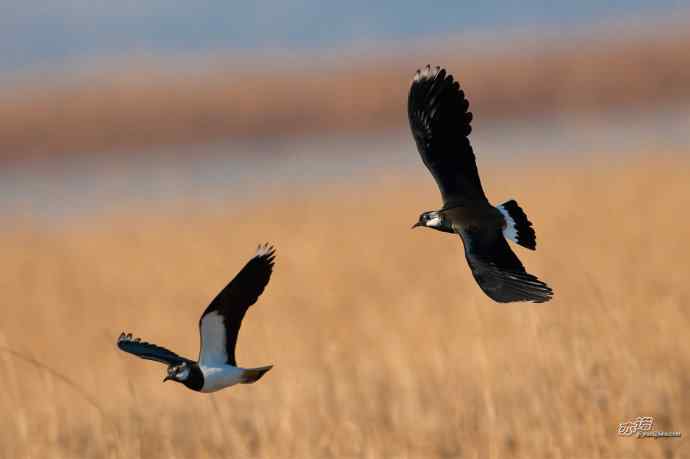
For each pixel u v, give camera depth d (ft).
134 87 284.00
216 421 38.73
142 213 120.47
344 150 187.21
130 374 50.14
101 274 79.51
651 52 252.42
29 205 147.13
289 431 37.11
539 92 236.63
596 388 37.01
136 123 244.22
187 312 64.03
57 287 74.95
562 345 39.37
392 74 268.41
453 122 28.07
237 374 27.86
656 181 93.45
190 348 55.88
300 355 47.29
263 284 28.32
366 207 102.17
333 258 74.33
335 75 281.13
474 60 278.26
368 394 41.06
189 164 192.34
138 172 186.09
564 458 34.50
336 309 56.85
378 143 195.11
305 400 40.75
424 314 52.01
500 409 37.52
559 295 49.42
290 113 242.78
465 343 45.42
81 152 230.48
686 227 69.41
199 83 281.74
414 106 28.32
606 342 39.09
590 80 234.38
